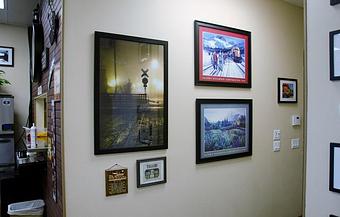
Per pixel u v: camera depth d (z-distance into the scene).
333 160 1.27
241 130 2.64
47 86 2.59
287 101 3.07
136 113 2.00
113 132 1.91
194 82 2.32
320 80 1.33
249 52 2.69
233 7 2.58
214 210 2.46
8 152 3.68
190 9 2.29
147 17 2.06
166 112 2.14
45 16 2.79
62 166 1.74
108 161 1.90
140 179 2.02
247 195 2.72
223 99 2.50
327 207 1.30
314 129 1.36
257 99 2.79
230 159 2.58
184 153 2.27
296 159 3.18
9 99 3.71
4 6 3.38
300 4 3.15
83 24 1.81
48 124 2.52
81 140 1.81
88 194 1.82
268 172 2.91
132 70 1.98
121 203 1.95
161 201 2.14
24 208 2.70
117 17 1.93
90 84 1.84
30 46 4.11
